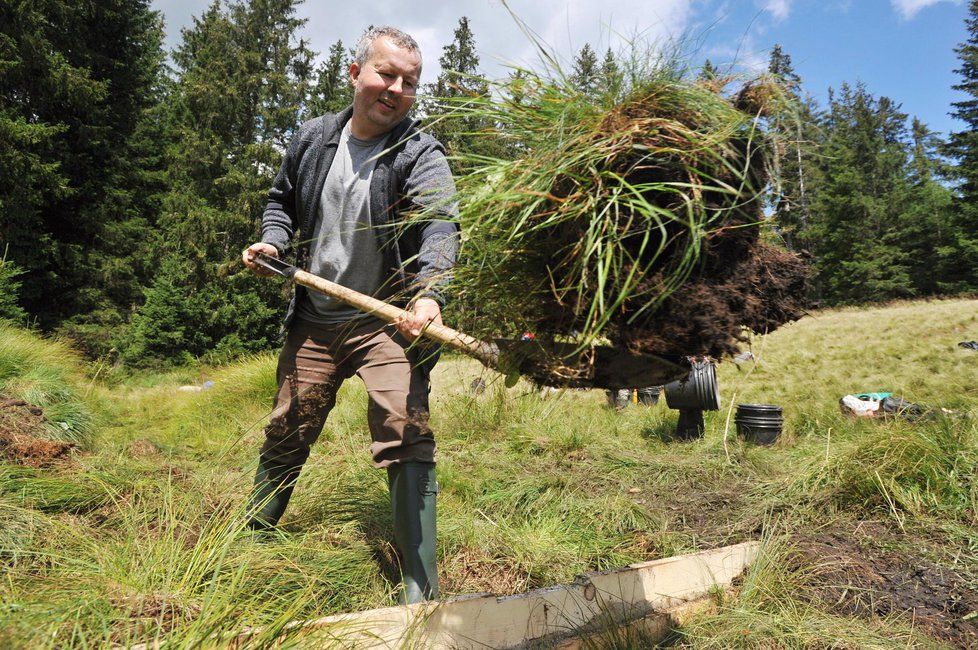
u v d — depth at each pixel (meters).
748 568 2.58
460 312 1.94
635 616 2.12
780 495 3.70
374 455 2.13
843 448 3.90
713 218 1.53
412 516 2.05
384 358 2.18
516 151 1.81
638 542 3.18
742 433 6.06
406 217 2.13
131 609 1.57
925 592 2.43
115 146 23.97
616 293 1.56
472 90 1.86
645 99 1.67
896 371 11.11
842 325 17.42
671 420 7.17
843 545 2.87
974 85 39.09
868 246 39.91
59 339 8.87
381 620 1.66
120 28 23.97
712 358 1.68
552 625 1.94
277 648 1.46
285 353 2.39
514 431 5.46
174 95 32.19
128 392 10.27
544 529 3.14
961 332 14.34
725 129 1.59
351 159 2.25
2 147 19.03
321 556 2.31
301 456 2.42
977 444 3.62
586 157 1.60
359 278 2.27
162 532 2.29
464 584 2.50
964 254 36.50
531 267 1.71
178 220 25.53
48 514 2.47
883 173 47.03
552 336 1.73
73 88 20.92
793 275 1.75
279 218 2.38
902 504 3.24
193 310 22.23
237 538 2.18
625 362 1.69
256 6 28.77
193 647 1.40
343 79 29.77
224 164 27.06
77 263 21.98
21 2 19.39
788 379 11.30
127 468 3.16
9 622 1.38
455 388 6.29
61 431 3.93
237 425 5.75
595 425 6.56
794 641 2.06
